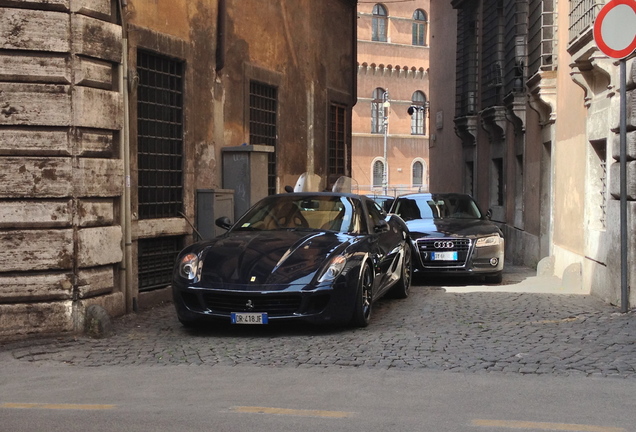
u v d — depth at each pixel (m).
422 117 72.56
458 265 12.76
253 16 14.07
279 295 7.85
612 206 10.01
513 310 9.59
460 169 27.78
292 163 16.16
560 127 13.91
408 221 13.99
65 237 8.31
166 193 11.04
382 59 70.06
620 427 4.63
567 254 13.15
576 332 7.93
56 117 8.24
